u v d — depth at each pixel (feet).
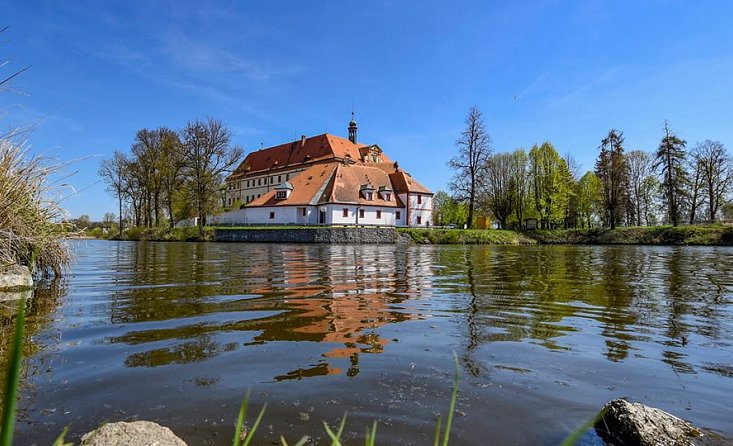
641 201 195.72
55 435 8.16
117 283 28.37
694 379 11.60
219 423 8.80
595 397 10.35
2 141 23.18
